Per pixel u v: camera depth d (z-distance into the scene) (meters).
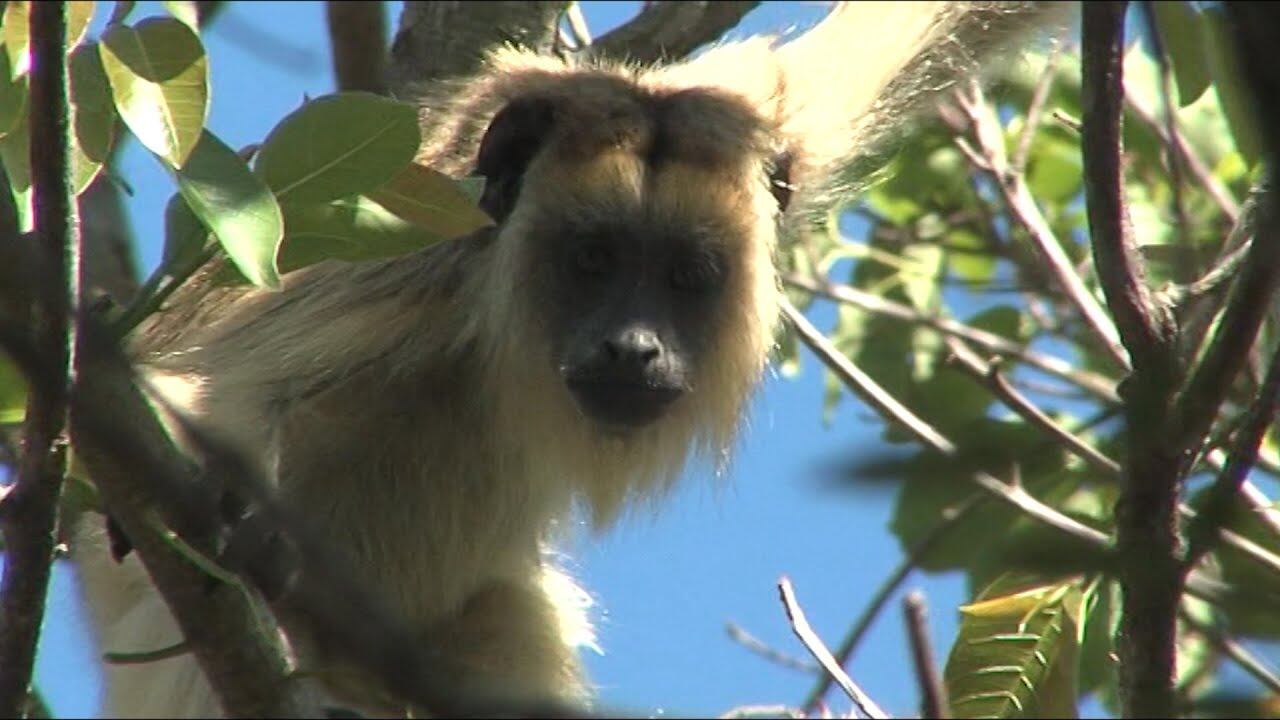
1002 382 11.02
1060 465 10.22
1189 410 7.34
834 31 15.11
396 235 8.39
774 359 13.74
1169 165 12.32
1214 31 9.63
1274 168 4.67
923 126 14.85
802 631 9.10
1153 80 14.16
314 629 5.73
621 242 12.36
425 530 12.61
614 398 12.08
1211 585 6.34
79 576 12.64
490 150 12.51
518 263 12.40
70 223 6.98
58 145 6.95
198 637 7.88
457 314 12.61
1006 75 15.16
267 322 12.21
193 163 7.87
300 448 12.04
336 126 8.23
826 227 15.05
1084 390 13.77
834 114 14.36
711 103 12.84
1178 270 11.40
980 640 9.94
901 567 11.66
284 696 8.03
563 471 12.80
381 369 12.40
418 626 12.69
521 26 14.10
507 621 12.89
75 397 6.22
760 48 14.16
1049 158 15.21
